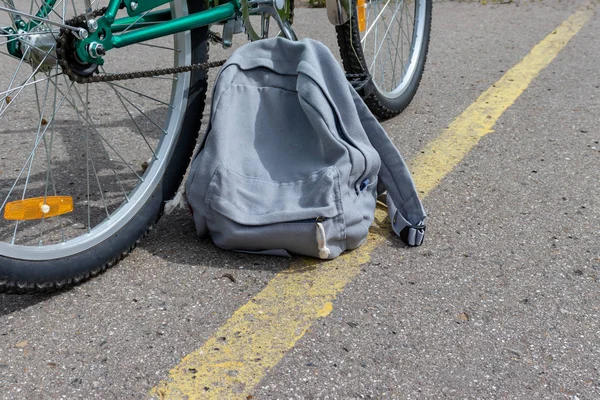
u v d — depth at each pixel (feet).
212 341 5.96
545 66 13.55
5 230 7.72
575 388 5.42
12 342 5.97
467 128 10.60
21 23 6.20
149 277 6.86
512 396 5.34
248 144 7.18
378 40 13.37
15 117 11.28
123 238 6.93
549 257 7.18
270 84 7.29
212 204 6.95
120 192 8.66
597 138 10.11
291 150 7.26
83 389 5.44
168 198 7.45
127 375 5.58
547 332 6.05
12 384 5.50
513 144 9.98
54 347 5.91
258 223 6.84
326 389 5.41
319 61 7.34
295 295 6.56
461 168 9.25
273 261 7.12
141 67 13.97
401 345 5.89
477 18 17.49
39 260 6.15
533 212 8.08
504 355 5.78
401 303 6.44
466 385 5.45
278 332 6.06
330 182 6.76
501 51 14.64
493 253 7.26
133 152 9.89
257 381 5.50
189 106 7.52
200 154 7.14
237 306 6.42
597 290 6.63
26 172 9.24
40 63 6.16
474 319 6.22
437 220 7.93
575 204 8.26
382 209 8.18
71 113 11.42
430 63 13.97
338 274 6.88
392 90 10.96
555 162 9.37
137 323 6.20
